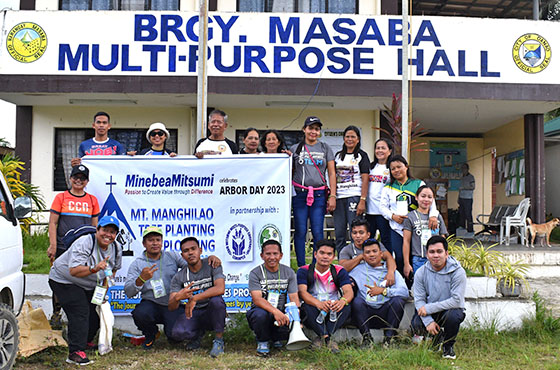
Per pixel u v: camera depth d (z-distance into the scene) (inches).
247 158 203.6
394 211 206.5
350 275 194.7
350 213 215.2
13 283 158.7
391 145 219.6
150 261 184.9
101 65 324.5
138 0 381.7
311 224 212.8
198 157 203.8
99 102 364.5
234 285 201.0
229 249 201.8
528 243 396.8
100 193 203.0
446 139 520.7
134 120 383.2
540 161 396.8
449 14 502.6
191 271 182.1
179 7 380.8
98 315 182.1
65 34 324.5
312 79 329.7
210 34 326.3
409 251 203.9
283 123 387.5
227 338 192.9
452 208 524.1
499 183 483.5
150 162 203.8
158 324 196.2
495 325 204.5
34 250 280.1
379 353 173.3
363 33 331.0
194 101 359.3
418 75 332.2
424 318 178.9
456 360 174.4
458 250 240.7
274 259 177.5
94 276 168.1
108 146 223.9
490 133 501.4
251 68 327.6
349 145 216.1
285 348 185.8
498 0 470.0
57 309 204.1
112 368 163.8
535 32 339.0
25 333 176.1
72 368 162.9
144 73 325.1
